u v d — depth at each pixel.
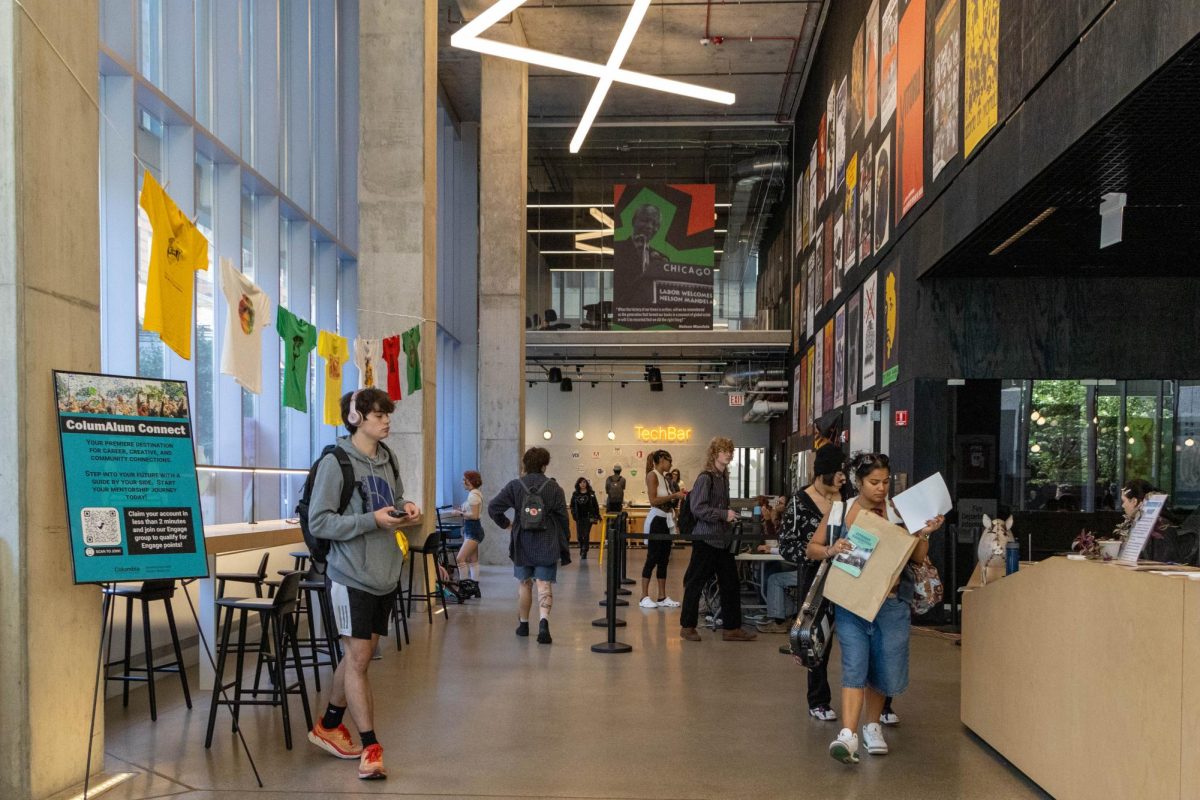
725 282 22.19
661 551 10.30
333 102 12.66
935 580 4.43
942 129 8.41
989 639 4.64
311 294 11.45
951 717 5.36
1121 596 3.29
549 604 7.78
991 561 7.34
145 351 7.61
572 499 17.67
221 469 8.20
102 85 6.88
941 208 8.40
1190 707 2.83
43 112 3.77
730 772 4.23
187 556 3.86
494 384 16.08
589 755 4.47
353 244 13.54
